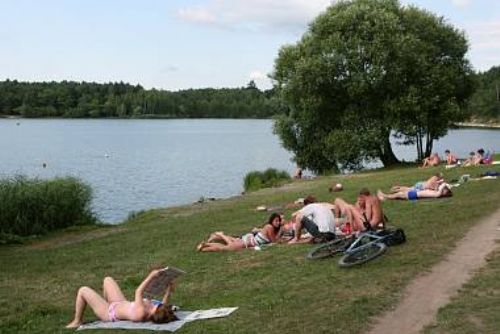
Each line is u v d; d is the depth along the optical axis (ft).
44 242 71.36
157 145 319.27
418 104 148.36
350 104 154.81
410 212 60.03
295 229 49.57
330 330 27.43
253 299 33.32
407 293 32.55
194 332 28.17
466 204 62.69
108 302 31.60
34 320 33.17
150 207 119.65
